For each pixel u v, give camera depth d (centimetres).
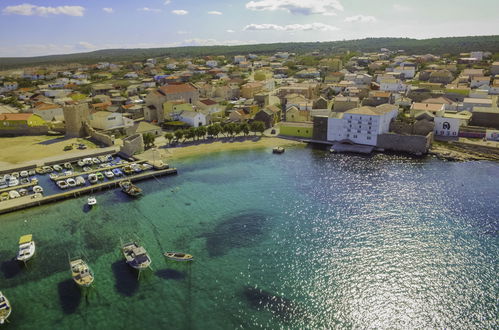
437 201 9525
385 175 11469
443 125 14762
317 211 9175
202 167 12738
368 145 14575
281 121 18712
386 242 7719
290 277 6688
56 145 14925
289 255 7344
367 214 8944
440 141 14375
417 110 16200
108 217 9156
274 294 6256
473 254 7219
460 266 6881
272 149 14650
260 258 7262
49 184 11275
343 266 6975
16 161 13000
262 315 5797
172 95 19462
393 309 5919
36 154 13788
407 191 10200
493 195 9775
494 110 15288
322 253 7388
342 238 7919
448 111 16800
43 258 7394
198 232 8294
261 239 7944
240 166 12731
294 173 11900
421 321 5675
